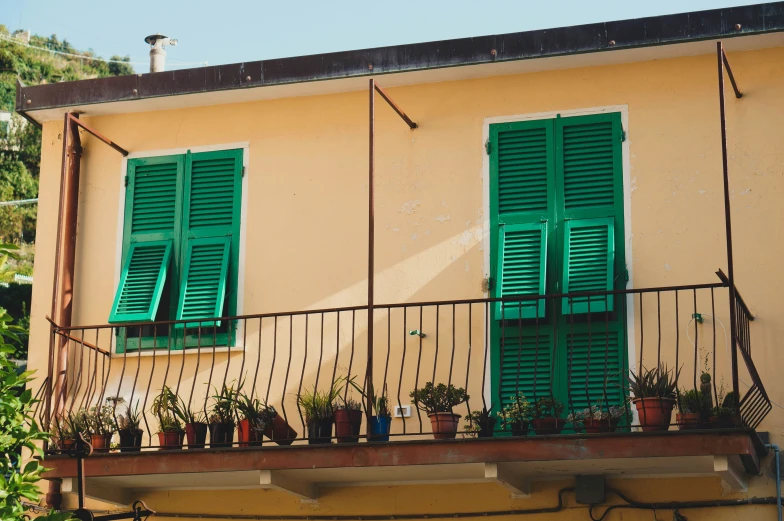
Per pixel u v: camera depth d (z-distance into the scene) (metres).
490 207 9.04
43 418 8.97
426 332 8.92
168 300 9.59
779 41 8.66
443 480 8.49
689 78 8.88
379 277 9.15
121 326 8.69
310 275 9.31
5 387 6.60
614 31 8.61
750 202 8.54
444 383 8.77
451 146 9.25
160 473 8.15
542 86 9.16
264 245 9.48
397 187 9.30
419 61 9.02
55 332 8.88
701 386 7.68
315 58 9.27
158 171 9.87
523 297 7.88
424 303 8.03
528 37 8.80
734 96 8.75
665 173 8.74
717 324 8.34
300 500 8.76
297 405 8.58
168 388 8.62
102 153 10.02
